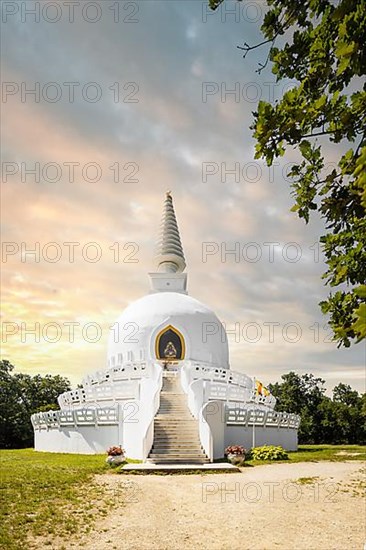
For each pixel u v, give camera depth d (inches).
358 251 321.1
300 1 282.5
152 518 508.7
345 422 2233.0
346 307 319.0
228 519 509.7
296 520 507.5
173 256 2010.3
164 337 1524.4
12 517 494.0
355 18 219.3
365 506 571.2
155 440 971.3
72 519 494.3
